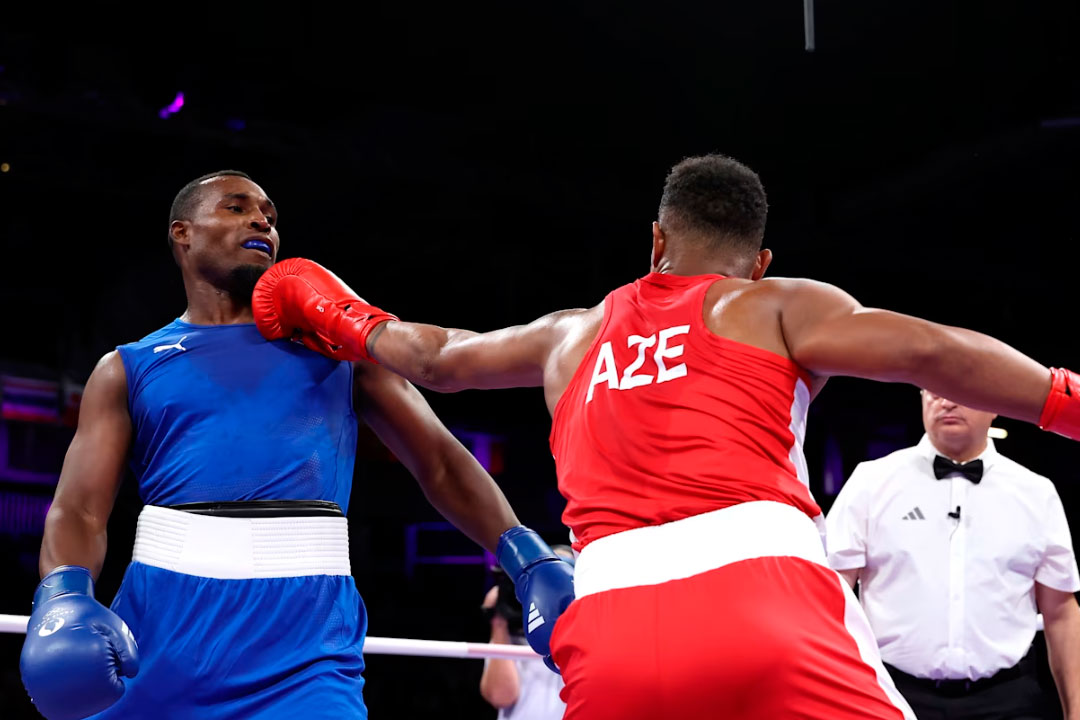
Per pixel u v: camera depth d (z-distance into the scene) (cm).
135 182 916
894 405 1220
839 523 341
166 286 1000
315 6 745
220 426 235
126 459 243
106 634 203
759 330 178
